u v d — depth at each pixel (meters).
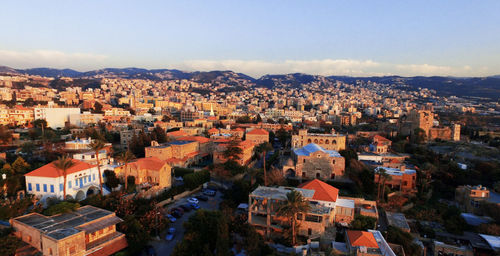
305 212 59.09
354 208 75.25
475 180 104.31
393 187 97.00
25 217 57.03
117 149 153.62
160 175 89.44
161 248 61.12
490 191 91.38
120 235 59.00
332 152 117.31
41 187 73.38
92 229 53.50
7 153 109.50
